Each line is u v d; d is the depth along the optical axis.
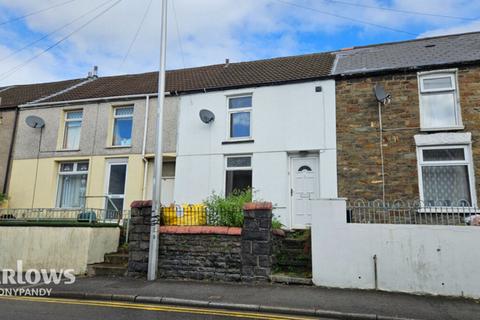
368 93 11.91
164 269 9.25
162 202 13.85
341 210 8.34
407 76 11.70
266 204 8.81
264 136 12.70
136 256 9.57
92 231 10.41
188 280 8.88
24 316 6.08
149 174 14.18
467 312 6.37
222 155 13.06
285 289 7.86
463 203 9.73
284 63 15.47
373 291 7.75
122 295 7.43
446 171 10.84
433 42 14.89
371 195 11.20
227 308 6.75
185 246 9.19
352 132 11.80
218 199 10.09
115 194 14.22
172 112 14.03
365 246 8.08
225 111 13.41
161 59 9.98
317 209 8.48
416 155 11.04
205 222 9.45
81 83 18.91
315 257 8.29
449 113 11.29
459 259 7.55
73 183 15.02
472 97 10.98
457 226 7.69
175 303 7.06
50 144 15.36
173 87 14.64
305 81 12.65
